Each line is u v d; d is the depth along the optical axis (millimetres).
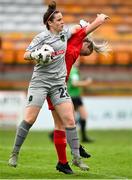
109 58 61625
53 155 30172
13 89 58375
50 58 21203
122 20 67125
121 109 53219
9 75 59562
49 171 23625
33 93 21781
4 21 64312
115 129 52812
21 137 21906
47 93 21984
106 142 42312
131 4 69312
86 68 60844
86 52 23844
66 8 67562
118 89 59062
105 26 66000
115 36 64750
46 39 21578
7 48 61219
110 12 67812
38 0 67062
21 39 62625
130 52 62562
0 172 22984
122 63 61906
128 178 21797
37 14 65625
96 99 52812
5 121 48594
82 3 68375
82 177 21672
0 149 32219
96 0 69000
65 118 21812
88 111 52656
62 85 21922
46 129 51844
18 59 60562
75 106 42562
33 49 21562
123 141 43250
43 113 51812
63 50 21766
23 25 64250
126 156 29703
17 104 48312
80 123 42750
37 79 21766
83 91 57938
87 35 23016
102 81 60844
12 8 65938
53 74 21734
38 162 27328
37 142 41594
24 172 23188
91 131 51406
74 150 21875
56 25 21500
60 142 22688
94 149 33719
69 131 21812
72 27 22859
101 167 25578
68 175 22281
